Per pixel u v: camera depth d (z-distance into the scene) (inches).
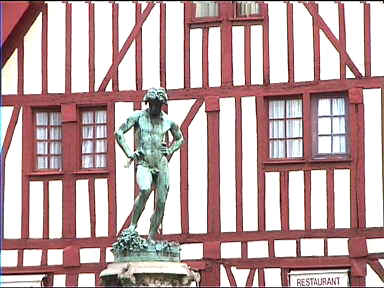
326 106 1825.8
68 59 1884.8
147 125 1398.9
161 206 1390.3
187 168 1836.9
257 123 1830.7
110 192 1851.6
